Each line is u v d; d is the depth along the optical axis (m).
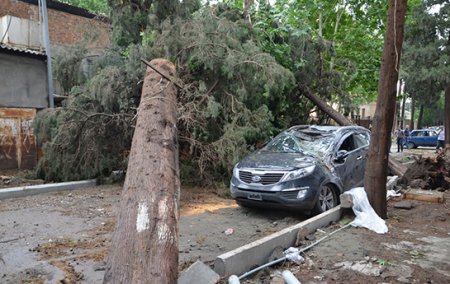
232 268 3.83
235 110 9.13
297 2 16.11
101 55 10.37
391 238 5.18
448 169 8.79
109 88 8.88
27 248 4.89
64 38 18.31
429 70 20.06
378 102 6.14
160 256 2.70
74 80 10.99
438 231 5.55
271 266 4.18
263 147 8.08
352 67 13.83
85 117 9.45
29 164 13.29
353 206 6.07
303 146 7.43
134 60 8.88
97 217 6.51
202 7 10.36
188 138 8.75
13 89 12.80
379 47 17.05
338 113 12.59
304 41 12.12
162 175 3.80
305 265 4.22
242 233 5.64
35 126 10.03
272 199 6.21
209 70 9.30
